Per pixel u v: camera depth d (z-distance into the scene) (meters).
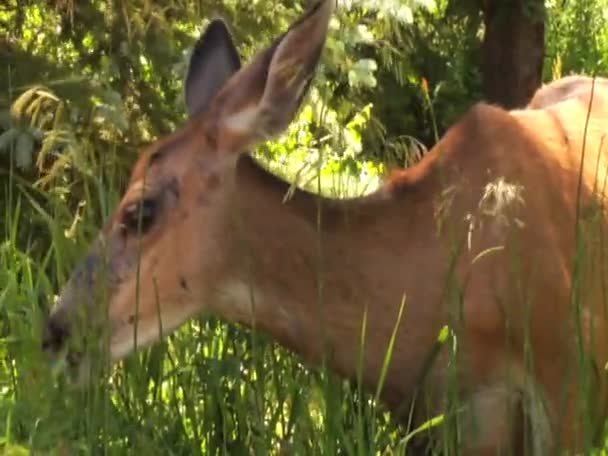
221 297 6.95
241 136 6.80
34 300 7.35
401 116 14.33
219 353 7.52
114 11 9.88
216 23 7.51
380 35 11.51
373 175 9.95
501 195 6.44
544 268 6.75
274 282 6.93
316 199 7.01
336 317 6.91
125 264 6.86
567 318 6.75
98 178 7.96
